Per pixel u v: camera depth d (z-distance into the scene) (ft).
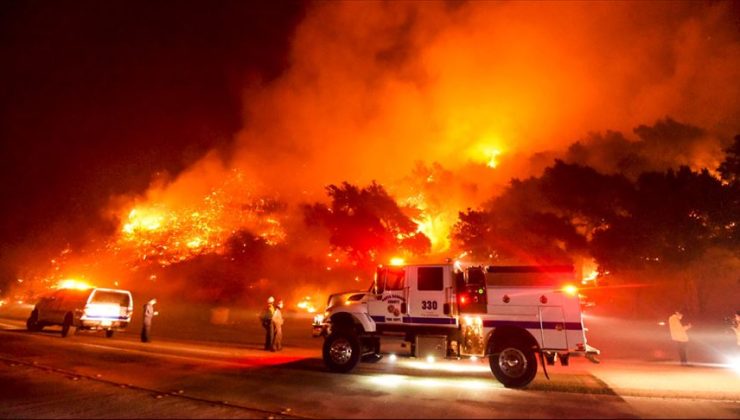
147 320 56.90
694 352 52.29
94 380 31.73
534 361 32.63
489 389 31.99
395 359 46.21
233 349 52.37
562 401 28.35
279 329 52.21
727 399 29.55
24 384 30.19
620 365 42.70
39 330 66.90
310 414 24.04
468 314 35.14
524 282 34.53
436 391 30.76
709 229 75.10
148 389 29.32
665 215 76.79
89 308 59.16
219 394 28.37
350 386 31.83
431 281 37.19
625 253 81.82
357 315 38.37
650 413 25.57
